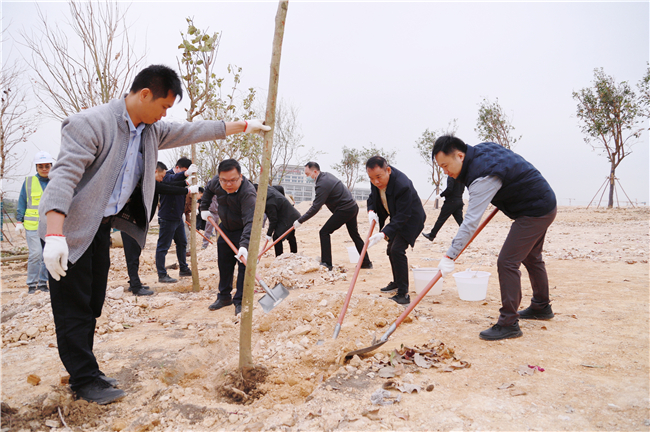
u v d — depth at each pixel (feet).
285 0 8.21
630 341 9.69
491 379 8.09
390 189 14.74
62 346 7.92
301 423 6.91
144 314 14.92
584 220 46.21
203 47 16.11
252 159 39.93
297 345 10.69
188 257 29.53
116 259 26.35
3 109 32.60
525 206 10.28
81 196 7.56
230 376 9.34
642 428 6.20
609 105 62.23
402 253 14.74
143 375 9.38
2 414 7.39
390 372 8.55
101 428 7.29
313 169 20.93
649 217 45.75
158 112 8.18
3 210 38.63
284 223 23.02
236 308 14.52
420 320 12.26
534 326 11.23
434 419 6.69
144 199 8.51
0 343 11.35
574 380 7.88
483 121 72.84
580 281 16.40
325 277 19.30
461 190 28.78
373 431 6.44
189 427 7.27
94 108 7.88
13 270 26.11
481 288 14.34
